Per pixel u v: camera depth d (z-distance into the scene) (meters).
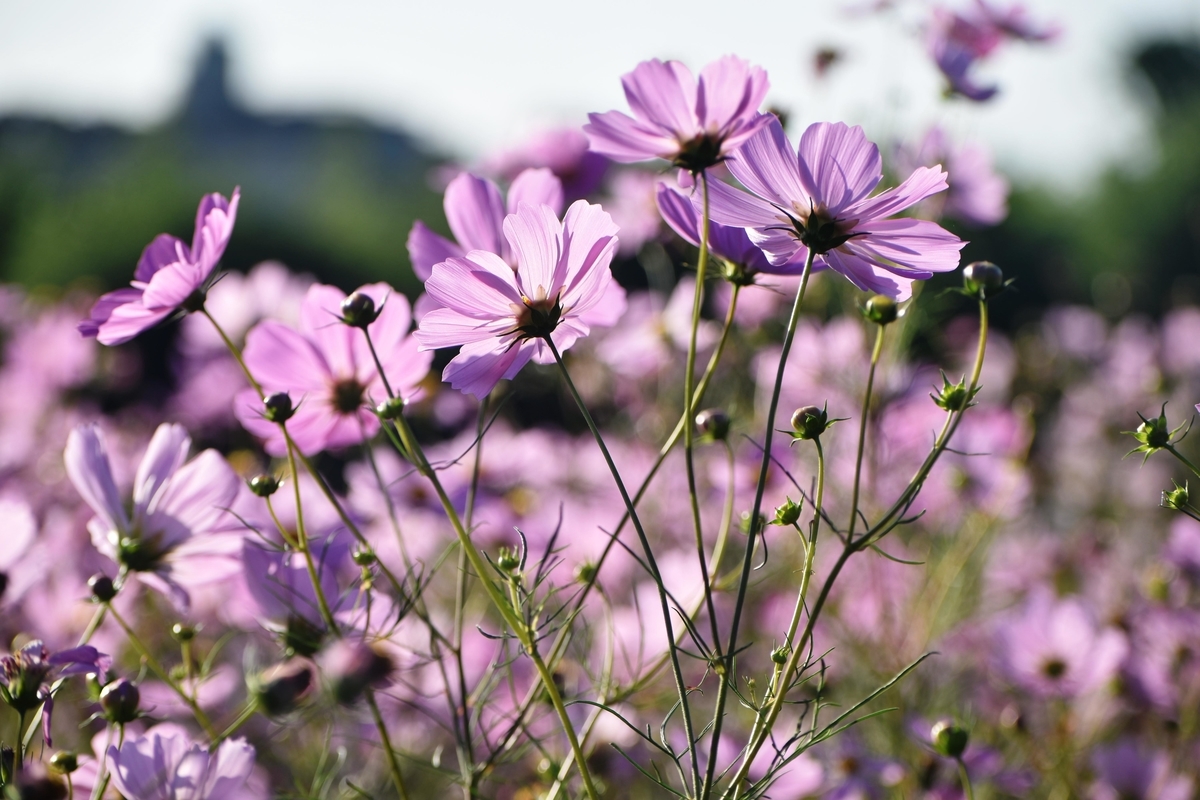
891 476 1.26
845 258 0.70
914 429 1.26
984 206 1.12
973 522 1.26
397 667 0.77
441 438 1.47
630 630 0.93
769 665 1.08
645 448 1.42
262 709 0.69
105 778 0.72
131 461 1.57
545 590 0.96
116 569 1.02
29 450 1.53
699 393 0.71
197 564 0.78
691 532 1.28
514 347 0.70
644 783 0.94
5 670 0.71
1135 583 1.38
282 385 0.78
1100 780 1.00
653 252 1.28
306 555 0.73
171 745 0.70
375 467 0.75
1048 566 1.50
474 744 0.79
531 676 0.94
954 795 0.90
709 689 1.05
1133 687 1.05
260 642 0.90
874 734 1.04
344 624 0.75
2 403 1.75
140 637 1.03
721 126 0.73
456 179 0.81
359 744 0.99
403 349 0.79
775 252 0.70
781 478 1.12
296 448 0.74
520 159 1.02
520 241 0.69
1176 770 1.04
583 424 1.67
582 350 1.46
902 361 1.18
